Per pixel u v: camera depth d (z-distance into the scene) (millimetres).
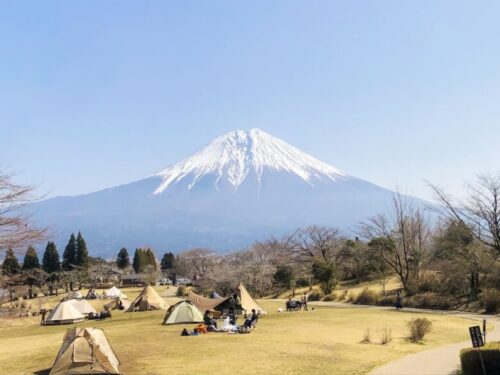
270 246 116688
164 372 21500
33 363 24828
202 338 30984
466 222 59562
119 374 21359
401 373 21797
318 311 53562
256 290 101750
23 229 16188
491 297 52344
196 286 115812
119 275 153625
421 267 72750
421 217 98375
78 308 60844
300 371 21969
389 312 51656
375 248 80812
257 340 30188
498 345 21203
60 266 120188
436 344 31312
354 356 25922
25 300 24578
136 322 46969
